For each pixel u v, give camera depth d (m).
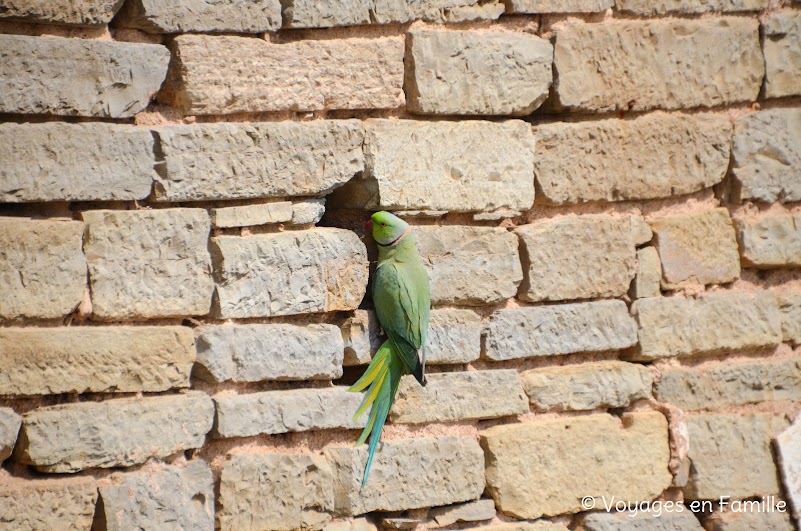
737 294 11.84
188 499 9.05
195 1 8.90
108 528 8.58
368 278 10.09
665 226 11.47
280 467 9.48
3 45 8.10
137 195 8.77
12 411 8.26
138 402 8.82
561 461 10.84
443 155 10.19
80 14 8.38
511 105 10.53
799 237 12.12
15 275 8.24
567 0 10.82
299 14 9.38
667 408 11.38
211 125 9.05
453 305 10.45
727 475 11.62
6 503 8.20
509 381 10.66
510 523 10.62
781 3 12.05
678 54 11.41
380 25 9.89
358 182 10.04
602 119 11.19
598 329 11.11
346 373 10.30
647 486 11.26
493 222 10.66
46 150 8.34
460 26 10.33
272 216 9.41
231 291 9.20
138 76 8.74
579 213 11.16
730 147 11.80
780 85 11.99
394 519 10.09
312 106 9.54
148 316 8.88
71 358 8.49
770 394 12.00
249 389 9.48
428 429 10.34
